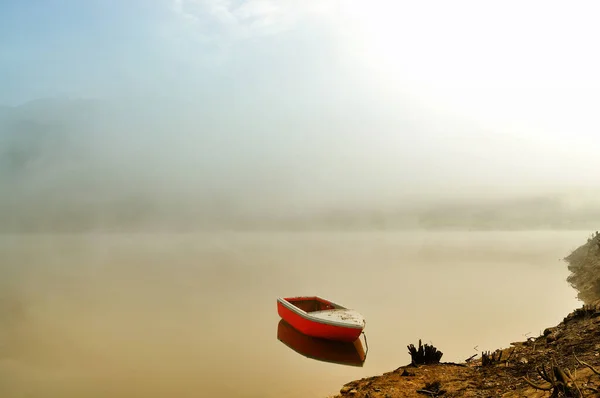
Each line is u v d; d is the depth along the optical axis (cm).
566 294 3089
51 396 1363
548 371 1017
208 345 1980
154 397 1340
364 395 1120
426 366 1346
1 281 4153
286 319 2253
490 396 934
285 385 1410
